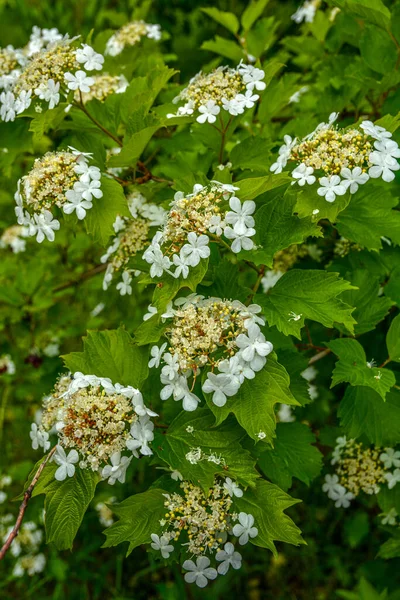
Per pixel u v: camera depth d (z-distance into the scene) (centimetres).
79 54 68
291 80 78
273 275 84
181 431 60
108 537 58
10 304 98
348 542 103
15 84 70
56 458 58
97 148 72
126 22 104
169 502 59
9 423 119
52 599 102
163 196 75
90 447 58
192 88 68
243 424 57
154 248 59
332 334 81
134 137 66
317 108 83
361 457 73
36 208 63
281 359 66
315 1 95
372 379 62
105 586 104
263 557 106
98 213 63
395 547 73
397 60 77
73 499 58
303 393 66
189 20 164
